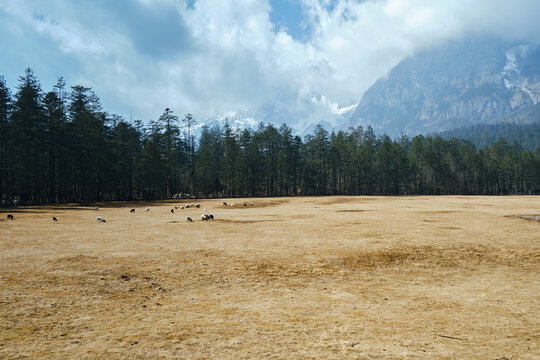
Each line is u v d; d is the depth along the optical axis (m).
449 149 110.88
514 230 18.50
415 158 107.25
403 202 47.34
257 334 5.89
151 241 15.72
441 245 14.34
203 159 94.06
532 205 37.91
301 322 6.51
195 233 18.39
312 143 105.06
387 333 5.95
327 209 36.31
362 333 5.95
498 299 8.10
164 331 6.03
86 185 60.84
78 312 7.00
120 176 68.25
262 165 94.69
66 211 36.88
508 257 12.73
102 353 5.11
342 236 16.91
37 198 56.56
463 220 23.36
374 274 10.64
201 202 58.25
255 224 22.44
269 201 55.88
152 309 7.27
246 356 5.02
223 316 6.85
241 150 91.88
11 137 50.56
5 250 13.32
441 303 7.79
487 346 5.38
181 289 8.82
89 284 8.99
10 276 9.60
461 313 7.07
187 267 10.95
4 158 49.44
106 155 63.91
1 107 49.88
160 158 74.81
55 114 55.62
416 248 13.80
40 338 5.68
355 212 31.14
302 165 99.62
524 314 6.99
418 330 6.10
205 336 5.80
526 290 8.96
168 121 85.06
